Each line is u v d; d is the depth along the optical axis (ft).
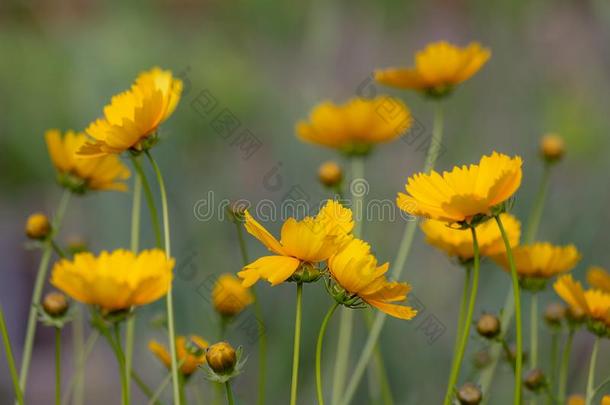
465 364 3.25
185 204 4.29
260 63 5.84
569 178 4.79
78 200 5.14
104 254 2.18
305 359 4.10
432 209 2.17
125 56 4.94
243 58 5.86
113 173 2.54
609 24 4.70
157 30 5.64
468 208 2.14
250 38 6.00
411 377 3.77
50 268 5.61
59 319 2.27
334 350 3.76
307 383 4.01
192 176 4.62
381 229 4.19
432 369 3.87
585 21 5.64
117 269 2.18
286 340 4.11
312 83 5.05
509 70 5.16
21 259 5.74
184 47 5.69
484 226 2.39
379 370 2.53
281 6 5.82
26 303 5.53
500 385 3.56
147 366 4.00
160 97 2.25
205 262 4.02
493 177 2.18
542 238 4.22
